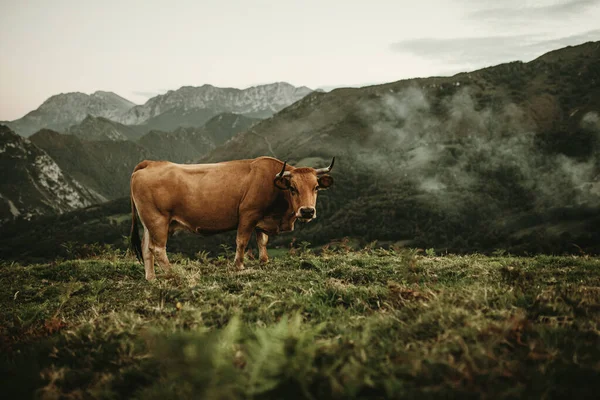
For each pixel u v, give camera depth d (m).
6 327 5.42
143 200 8.39
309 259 9.08
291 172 8.45
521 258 9.37
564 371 3.07
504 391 2.79
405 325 4.12
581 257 9.05
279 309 5.09
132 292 7.16
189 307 4.96
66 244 12.25
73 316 5.93
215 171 8.65
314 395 2.88
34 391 3.46
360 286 6.33
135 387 3.38
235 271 8.34
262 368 2.85
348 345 3.51
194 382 2.74
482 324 3.75
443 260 8.88
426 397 2.81
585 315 4.29
